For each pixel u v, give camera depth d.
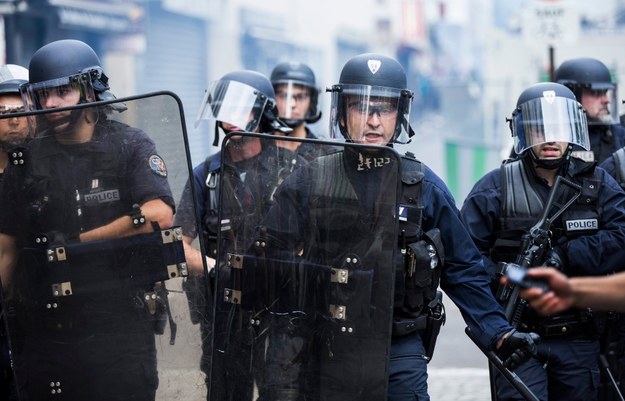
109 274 6.71
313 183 6.66
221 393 6.77
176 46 32.22
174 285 6.73
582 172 8.80
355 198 6.59
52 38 24.27
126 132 6.69
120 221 6.70
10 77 9.48
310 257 6.68
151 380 6.74
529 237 8.51
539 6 17.67
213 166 9.41
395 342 7.28
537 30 17.72
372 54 7.44
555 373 8.84
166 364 6.75
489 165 25.88
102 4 26.78
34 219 6.70
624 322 9.01
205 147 31.72
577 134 8.67
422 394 7.21
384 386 6.52
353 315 6.58
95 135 6.68
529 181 8.83
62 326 6.73
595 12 30.27
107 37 28.27
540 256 8.50
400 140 7.39
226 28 35.38
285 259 6.72
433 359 15.04
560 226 8.70
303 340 6.68
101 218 6.70
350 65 7.38
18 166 6.69
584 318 8.66
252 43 37.41
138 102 6.67
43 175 6.68
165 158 6.69
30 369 6.77
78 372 6.75
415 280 7.16
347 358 6.59
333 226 6.62
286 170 6.72
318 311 6.65
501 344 7.32
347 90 7.32
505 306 8.31
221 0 34.97
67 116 6.65
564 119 8.67
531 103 8.77
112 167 6.68
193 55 33.69
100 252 6.70
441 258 7.33
